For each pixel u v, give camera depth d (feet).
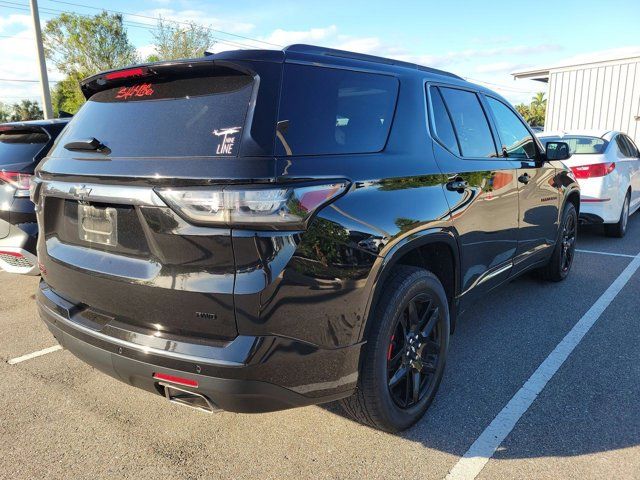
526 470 7.95
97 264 7.58
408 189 8.46
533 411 9.57
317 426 9.27
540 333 13.23
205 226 6.39
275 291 6.44
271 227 6.34
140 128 7.50
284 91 7.14
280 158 6.63
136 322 7.24
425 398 9.29
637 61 48.80
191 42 106.52
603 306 15.14
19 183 14.64
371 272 7.46
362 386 7.96
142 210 6.86
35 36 66.39
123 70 8.00
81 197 7.63
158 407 9.98
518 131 13.83
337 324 7.14
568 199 17.16
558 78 54.54
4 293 17.01
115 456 8.43
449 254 9.82
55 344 12.96
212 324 6.59
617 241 24.62
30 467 8.14
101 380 11.06
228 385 6.49
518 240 13.05
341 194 7.18
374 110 8.64
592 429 8.98
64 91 118.62
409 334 8.86
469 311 14.90
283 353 6.66
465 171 10.19
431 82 10.32
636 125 49.52
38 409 9.86
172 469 8.10
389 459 8.29
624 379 10.72
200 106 7.21
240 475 7.95
